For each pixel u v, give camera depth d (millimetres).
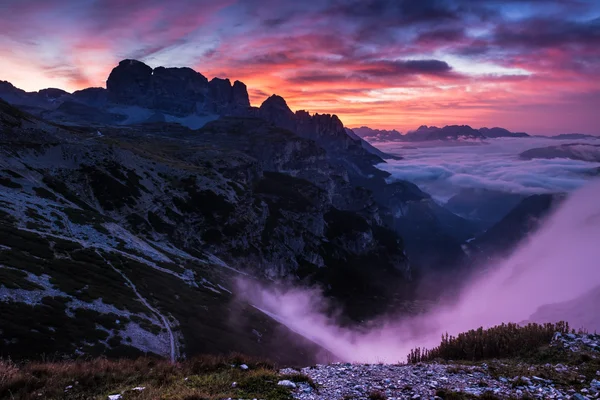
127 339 47188
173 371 18938
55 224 83062
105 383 17578
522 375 17328
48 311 44375
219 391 15070
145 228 125750
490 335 23453
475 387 15969
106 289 59281
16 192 96500
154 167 169500
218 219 158750
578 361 18781
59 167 132125
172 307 65812
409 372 18438
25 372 17594
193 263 113188
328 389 15672
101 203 127562
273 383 15930
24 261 55375
